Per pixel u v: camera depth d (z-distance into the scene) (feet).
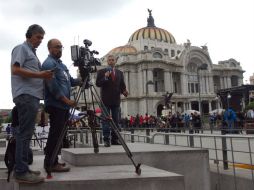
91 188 17.60
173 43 375.86
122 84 33.94
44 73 17.61
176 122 119.55
